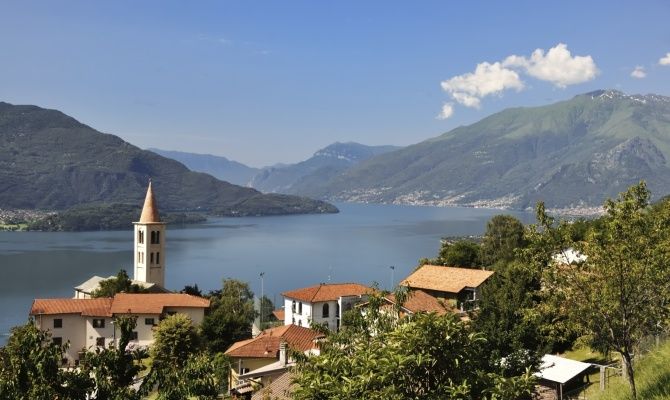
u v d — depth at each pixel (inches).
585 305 876.6
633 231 832.9
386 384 743.7
